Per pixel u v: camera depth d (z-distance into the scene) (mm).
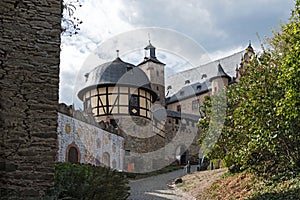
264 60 8828
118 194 6660
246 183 9312
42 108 5914
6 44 5906
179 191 12258
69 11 7973
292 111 7137
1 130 5711
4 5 5980
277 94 8258
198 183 12711
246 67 9492
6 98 5793
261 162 9367
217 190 10156
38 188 5711
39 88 5949
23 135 5785
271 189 8094
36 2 6129
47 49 6070
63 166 6711
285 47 8797
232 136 9641
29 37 6020
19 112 5812
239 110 8828
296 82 6902
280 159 8836
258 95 8453
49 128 5906
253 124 8367
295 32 6914
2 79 5816
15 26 5980
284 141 8219
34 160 5773
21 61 5930
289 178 8211
